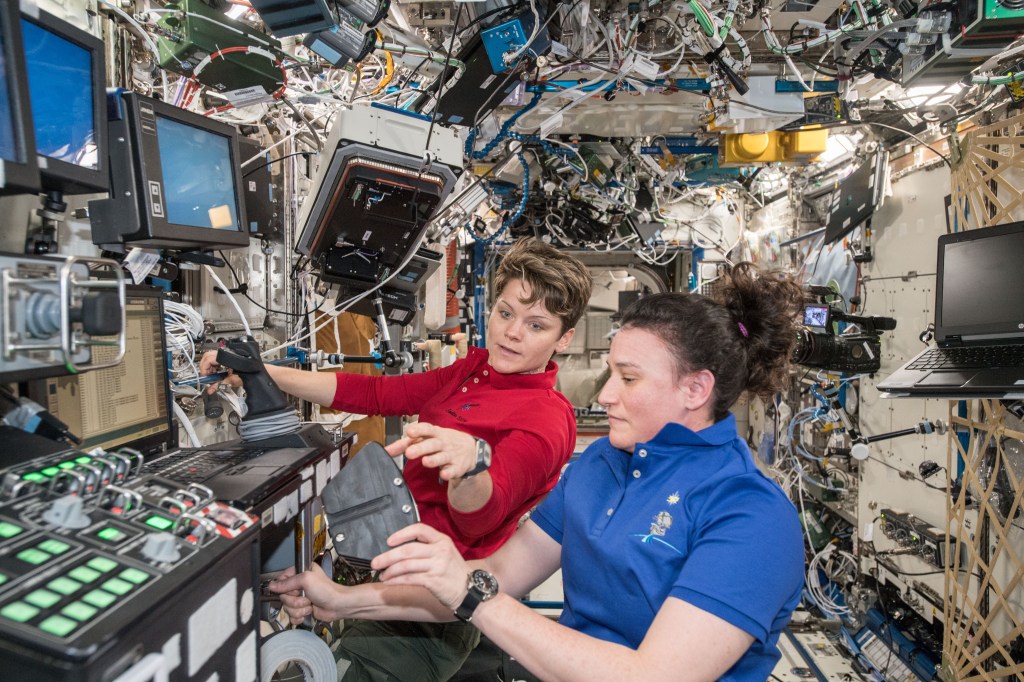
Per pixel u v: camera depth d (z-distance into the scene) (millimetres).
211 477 1204
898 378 2750
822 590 4832
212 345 1821
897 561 3979
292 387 2016
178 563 824
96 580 747
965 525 3330
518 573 1488
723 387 1276
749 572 1085
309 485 1419
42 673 639
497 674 2178
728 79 2650
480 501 1396
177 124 1444
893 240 4078
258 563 1045
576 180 4828
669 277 7625
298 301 2654
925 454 3723
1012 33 2121
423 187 1998
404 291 2459
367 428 3510
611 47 2486
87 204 1377
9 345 891
